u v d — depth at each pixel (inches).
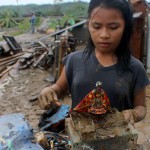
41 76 403.5
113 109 68.7
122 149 66.6
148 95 297.4
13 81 386.6
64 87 76.9
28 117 260.1
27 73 424.8
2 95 328.2
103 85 69.3
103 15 62.6
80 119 67.2
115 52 69.4
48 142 127.4
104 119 67.2
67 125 71.2
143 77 71.6
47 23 1403.8
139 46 356.2
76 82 71.6
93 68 70.1
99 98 66.7
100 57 70.0
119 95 69.4
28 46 655.8
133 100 74.2
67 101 278.2
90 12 65.3
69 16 1350.9
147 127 226.5
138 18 343.9
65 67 75.5
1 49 563.5
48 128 189.8
